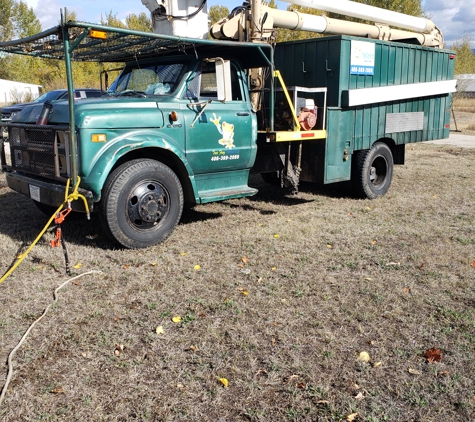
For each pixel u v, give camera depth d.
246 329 3.65
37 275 4.66
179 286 4.41
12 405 2.79
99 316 3.84
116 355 3.30
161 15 6.27
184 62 5.96
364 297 4.22
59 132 5.07
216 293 4.28
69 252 5.27
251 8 6.61
